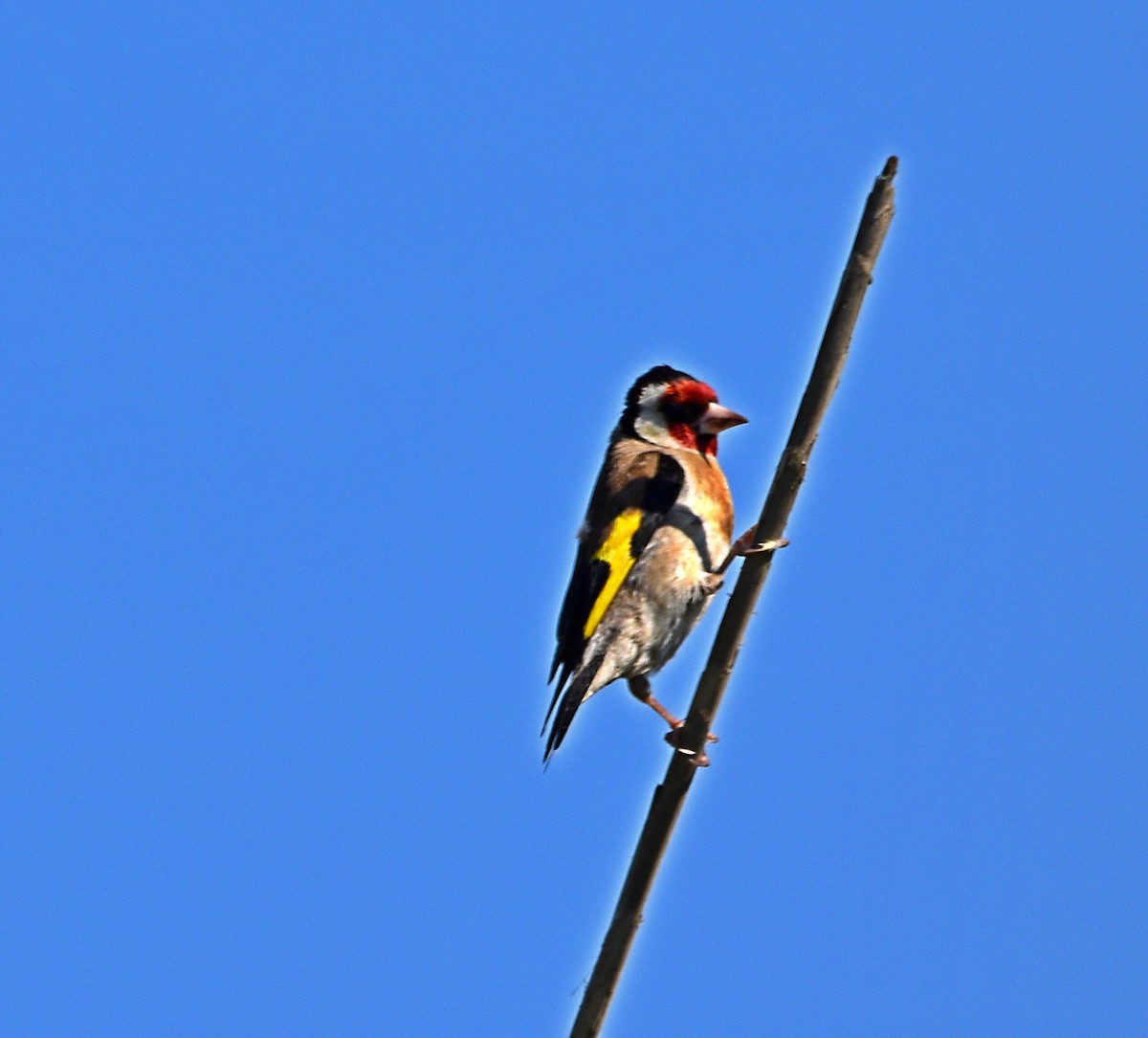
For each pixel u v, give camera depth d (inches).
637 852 348.2
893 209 324.8
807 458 331.3
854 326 325.7
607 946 346.9
